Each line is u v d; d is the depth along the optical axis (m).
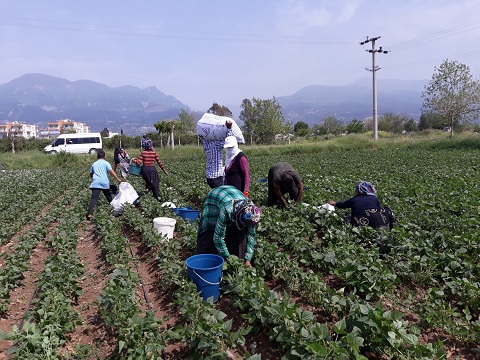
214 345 4.08
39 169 29.91
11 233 9.67
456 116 40.91
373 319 4.06
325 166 20.27
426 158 22.50
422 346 3.91
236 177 7.34
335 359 3.62
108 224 9.16
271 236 7.90
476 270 5.86
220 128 7.77
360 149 35.72
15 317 5.82
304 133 71.00
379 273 5.49
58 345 4.73
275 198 9.82
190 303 4.65
